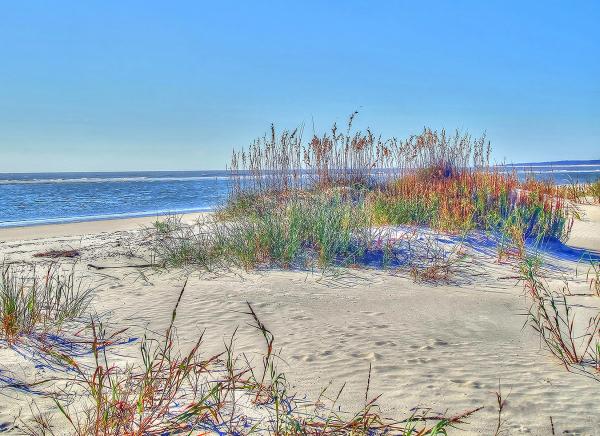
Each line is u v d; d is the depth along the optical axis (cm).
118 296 542
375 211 895
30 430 260
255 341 389
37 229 1302
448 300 523
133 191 3519
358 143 1201
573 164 16388
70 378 327
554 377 321
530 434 252
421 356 357
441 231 818
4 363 350
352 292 548
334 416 272
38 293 536
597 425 261
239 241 700
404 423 265
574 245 878
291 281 588
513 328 432
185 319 450
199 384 315
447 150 1195
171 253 723
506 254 717
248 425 266
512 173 1073
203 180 6788
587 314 466
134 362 353
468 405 283
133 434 253
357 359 351
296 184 1130
